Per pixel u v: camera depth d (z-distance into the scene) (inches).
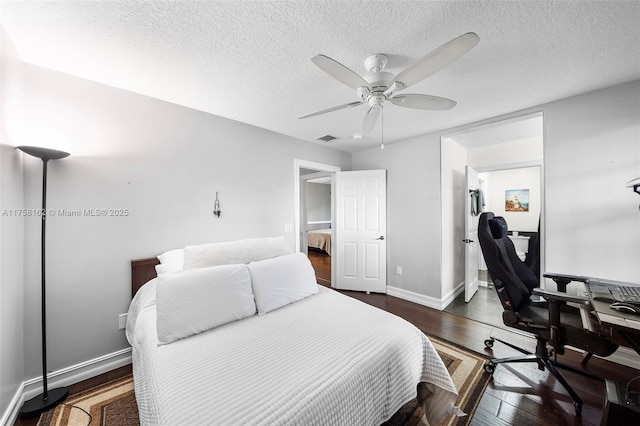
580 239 83.1
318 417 36.5
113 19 49.6
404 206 138.2
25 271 63.4
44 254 61.7
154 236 85.1
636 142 74.4
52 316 67.8
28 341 64.0
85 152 72.3
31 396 63.4
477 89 79.4
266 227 117.7
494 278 73.5
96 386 69.0
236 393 37.7
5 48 53.5
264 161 116.9
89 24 51.0
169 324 53.4
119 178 78.2
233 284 64.9
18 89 59.8
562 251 86.4
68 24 50.9
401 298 138.6
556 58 63.1
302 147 135.0
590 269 81.5
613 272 77.7
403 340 54.2
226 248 80.0
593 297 57.8
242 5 46.4
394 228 143.1
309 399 37.1
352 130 119.1
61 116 68.5
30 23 50.4
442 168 123.9
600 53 61.0
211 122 98.8
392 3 46.3
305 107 92.4
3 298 53.5
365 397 43.7
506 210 200.5
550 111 88.7
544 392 64.9
